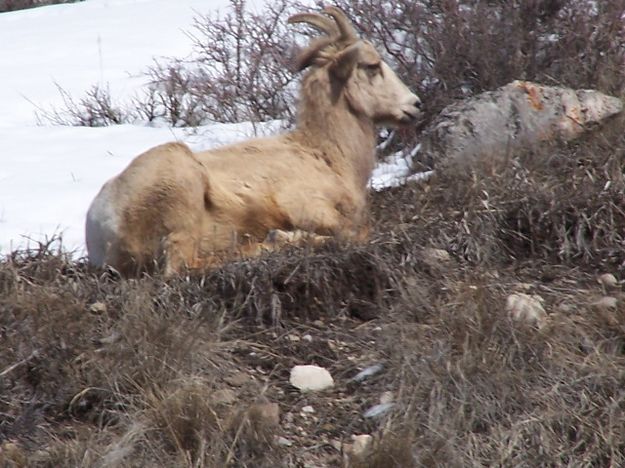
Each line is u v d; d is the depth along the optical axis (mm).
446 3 41969
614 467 21312
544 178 31109
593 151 32781
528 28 42844
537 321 24750
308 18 31750
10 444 21359
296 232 28188
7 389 22578
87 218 27734
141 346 23062
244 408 21844
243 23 50438
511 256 28812
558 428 22141
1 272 26281
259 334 25266
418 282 26531
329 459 21656
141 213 27047
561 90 36250
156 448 21125
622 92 38531
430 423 21781
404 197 31797
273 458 21266
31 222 32188
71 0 90500
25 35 71375
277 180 29141
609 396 22734
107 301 25391
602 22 42188
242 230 28469
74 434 21828
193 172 27312
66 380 22750
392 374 23562
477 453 21500
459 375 22828
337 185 30281
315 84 31062
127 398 22266
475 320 24406
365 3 43781
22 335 23453
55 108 52375
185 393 21875
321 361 24578
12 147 40625
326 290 26328
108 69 59719
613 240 28656
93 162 38125
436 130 35531
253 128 41156
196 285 25797
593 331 24719
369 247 27250
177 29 68062
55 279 26188
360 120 31438
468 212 29078
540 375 23234
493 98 35781
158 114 49156
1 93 55625
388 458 20859
